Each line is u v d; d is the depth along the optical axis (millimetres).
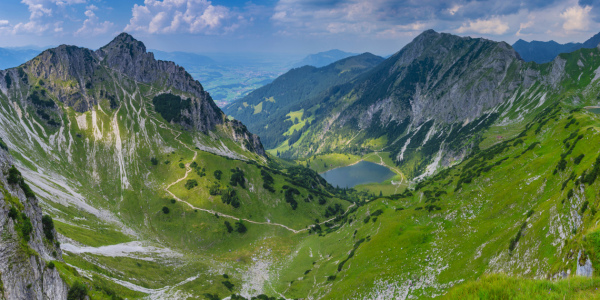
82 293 76938
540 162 132125
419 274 105125
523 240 82188
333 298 119188
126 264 140375
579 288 24766
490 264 88625
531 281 26469
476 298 26625
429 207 147500
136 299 109438
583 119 158625
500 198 125250
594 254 38406
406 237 129875
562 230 70562
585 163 95312
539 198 107875
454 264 100188
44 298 65438
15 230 66312
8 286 58531
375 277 115125
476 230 113250
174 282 144750
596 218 57875
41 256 74188
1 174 77250
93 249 140125
